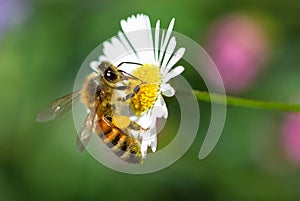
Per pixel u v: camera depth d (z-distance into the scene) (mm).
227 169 196
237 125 199
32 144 206
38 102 208
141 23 148
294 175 194
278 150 195
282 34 204
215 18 206
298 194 193
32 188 203
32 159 205
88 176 200
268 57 201
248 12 206
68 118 204
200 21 206
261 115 198
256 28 202
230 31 202
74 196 200
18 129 208
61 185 201
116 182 198
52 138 204
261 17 205
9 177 205
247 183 195
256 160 196
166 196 196
